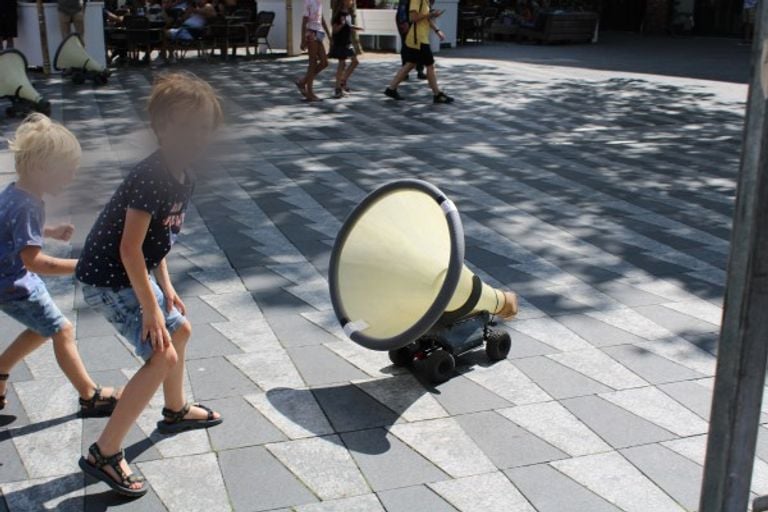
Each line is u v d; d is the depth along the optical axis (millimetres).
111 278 3152
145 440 3596
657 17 26844
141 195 2984
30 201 3293
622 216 7043
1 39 14586
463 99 13125
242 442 3596
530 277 5594
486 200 7461
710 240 6441
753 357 2002
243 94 13289
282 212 7012
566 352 4496
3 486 3266
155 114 2984
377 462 3459
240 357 4391
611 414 3857
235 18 17562
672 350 4531
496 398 4004
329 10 18484
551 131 10805
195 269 5656
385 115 11688
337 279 4270
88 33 15406
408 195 4277
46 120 3348
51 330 3596
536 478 3355
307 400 3959
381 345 3861
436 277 4039
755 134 1860
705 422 3797
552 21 22359
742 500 2121
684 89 14617
